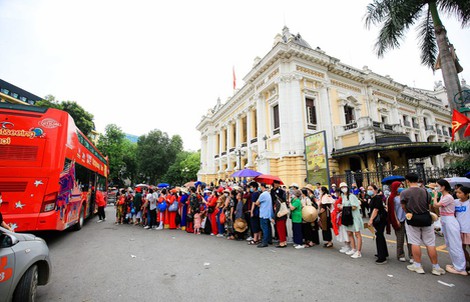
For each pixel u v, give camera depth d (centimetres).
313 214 647
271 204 692
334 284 396
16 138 625
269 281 412
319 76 1981
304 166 1719
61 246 700
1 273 275
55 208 640
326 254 586
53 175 641
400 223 526
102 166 1580
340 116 2052
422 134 2895
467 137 966
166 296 360
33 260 318
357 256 551
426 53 1262
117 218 1195
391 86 2498
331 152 1859
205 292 371
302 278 424
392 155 1795
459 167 949
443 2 1066
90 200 1227
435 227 800
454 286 381
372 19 1195
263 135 2081
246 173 931
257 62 2209
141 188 1227
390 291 365
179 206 1041
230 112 2934
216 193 918
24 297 299
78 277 447
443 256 550
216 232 868
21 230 589
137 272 468
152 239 788
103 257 579
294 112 1791
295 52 1833
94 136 5125
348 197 577
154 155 4859
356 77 2231
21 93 3959
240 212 768
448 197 469
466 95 1105
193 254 595
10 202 591
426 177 1096
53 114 685
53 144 660
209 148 3534
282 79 1855
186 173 4356
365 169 1511
